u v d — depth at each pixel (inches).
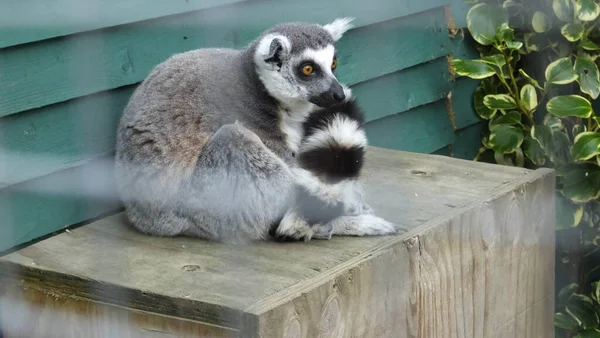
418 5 245.8
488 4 259.0
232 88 177.5
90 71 171.3
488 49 271.6
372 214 170.2
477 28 258.4
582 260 245.8
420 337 165.0
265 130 177.0
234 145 167.8
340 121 164.1
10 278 152.8
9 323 154.6
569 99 242.2
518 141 258.5
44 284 149.3
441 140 263.0
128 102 178.9
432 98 257.3
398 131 247.8
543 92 255.1
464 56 268.1
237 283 139.8
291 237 161.8
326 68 179.6
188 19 190.1
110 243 163.2
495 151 261.3
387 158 213.9
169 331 136.5
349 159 161.8
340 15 224.2
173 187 169.5
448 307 171.2
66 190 172.7
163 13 181.8
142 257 155.3
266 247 159.3
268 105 178.5
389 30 239.0
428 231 163.2
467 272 175.0
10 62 158.1
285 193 163.8
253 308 128.0
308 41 180.5
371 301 150.5
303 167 162.1
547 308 206.4
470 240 175.2
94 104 175.0
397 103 245.1
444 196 182.5
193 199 166.9
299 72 177.9
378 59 236.8
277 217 162.9
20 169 162.9
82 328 146.2
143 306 137.8
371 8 231.3
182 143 171.9
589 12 245.4
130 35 178.5
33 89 162.4
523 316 196.7
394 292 156.7
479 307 180.4
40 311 150.6
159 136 171.9
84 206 177.2
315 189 160.4
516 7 261.3
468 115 272.4
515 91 257.9
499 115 269.4
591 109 238.5
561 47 257.0
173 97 173.9
